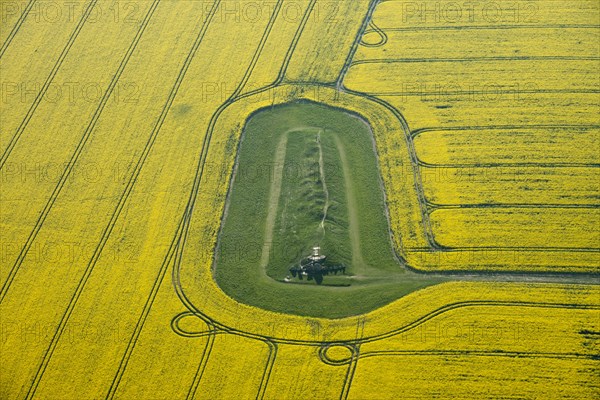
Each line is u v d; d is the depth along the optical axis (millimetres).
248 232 152500
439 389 126375
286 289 143000
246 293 143125
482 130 167875
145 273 147000
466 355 130500
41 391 131000
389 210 154125
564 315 134750
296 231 150500
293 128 171500
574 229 148000
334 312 139000
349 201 156125
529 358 129250
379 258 146500
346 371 130125
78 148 171500
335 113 174250
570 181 156375
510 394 125000
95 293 144250
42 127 176750
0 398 130625
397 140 167250
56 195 162250
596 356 129000
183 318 139750
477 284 140875
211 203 158250
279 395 127625
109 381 131625
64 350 136000
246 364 132125
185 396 128875
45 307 142750
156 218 156375
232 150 168125
